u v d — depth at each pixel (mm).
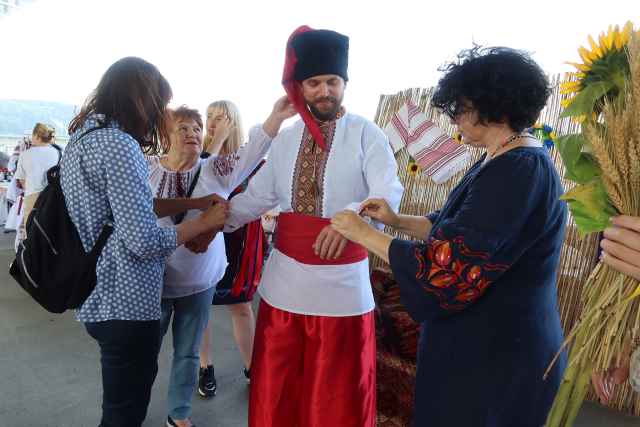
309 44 1192
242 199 1453
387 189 1188
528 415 868
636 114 576
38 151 4176
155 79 1208
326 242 1096
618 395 2182
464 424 895
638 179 585
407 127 2891
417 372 994
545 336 881
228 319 3285
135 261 1151
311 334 1250
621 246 615
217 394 2205
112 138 1058
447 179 2773
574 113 678
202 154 2227
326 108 1237
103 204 1104
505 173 839
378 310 2041
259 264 2154
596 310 692
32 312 3166
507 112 865
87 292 1127
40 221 1079
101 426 1250
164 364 2490
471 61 873
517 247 813
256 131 1703
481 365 882
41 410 1968
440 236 867
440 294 851
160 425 1918
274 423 1290
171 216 1636
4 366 2359
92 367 2391
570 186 2258
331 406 1247
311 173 1266
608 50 677
